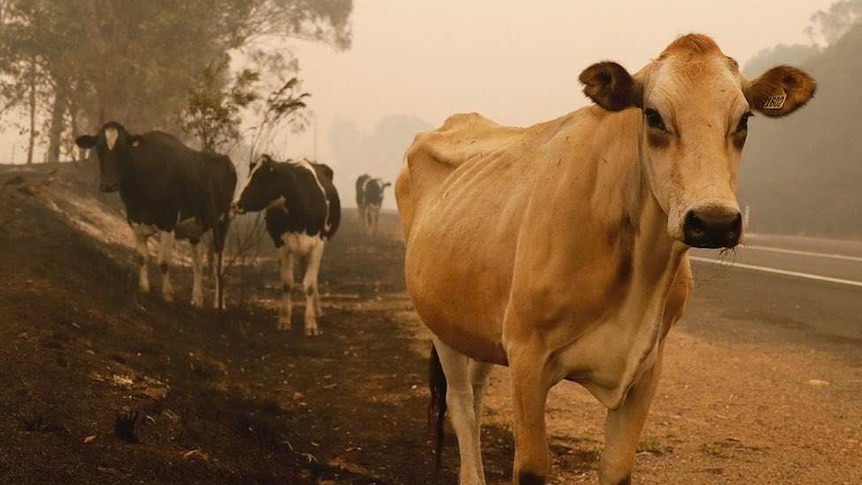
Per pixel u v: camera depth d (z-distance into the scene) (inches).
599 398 179.5
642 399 179.6
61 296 362.6
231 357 386.3
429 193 244.8
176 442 239.1
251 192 486.3
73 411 238.8
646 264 165.3
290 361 395.2
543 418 180.1
